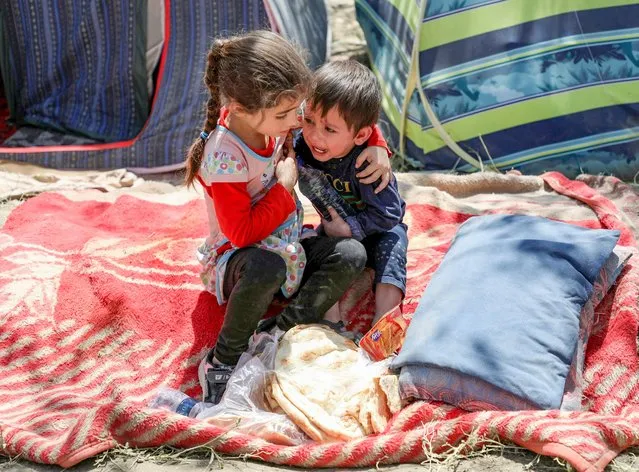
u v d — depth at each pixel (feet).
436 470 7.95
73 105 15.51
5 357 10.09
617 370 9.48
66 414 9.13
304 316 10.00
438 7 13.70
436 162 14.12
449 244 11.82
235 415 8.76
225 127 9.28
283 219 9.75
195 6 14.69
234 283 9.77
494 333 8.93
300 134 10.64
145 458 8.31
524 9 13.46
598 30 13.25
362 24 15.79
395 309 9.86
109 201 13.15
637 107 13.17
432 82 13.76
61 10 15.20
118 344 10.30
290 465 8.25
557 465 7.83
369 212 10.44
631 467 7.82
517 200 12.96
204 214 12.48
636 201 12.71
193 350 10.25
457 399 8.70
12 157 14.55
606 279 10.11
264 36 8.86
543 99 13.38
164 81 14.85
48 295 10.80
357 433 8.73
